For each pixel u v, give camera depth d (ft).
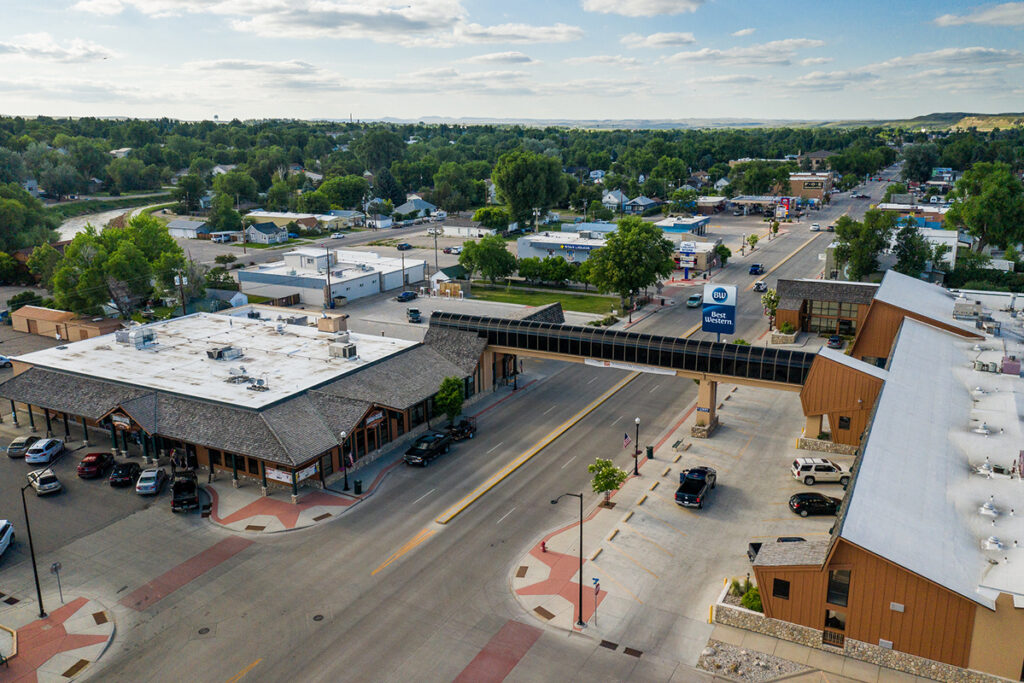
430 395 209.26
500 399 238.89
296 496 169.48
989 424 152.35
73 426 215.10
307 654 116.67
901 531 111.65
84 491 176.24
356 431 186.80
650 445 199.41
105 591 134.92
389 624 124.16
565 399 238.48
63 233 652.48
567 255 465.06
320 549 148.66
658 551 146.30
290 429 175.73
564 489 174.09
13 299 360.69
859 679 107.76
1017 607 98.32
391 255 525.75
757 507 163.32
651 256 350.84
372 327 334.65
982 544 111.55
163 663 115.03
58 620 126.62
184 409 187.62
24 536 155.12
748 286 410.31
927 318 224.53
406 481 179.63
